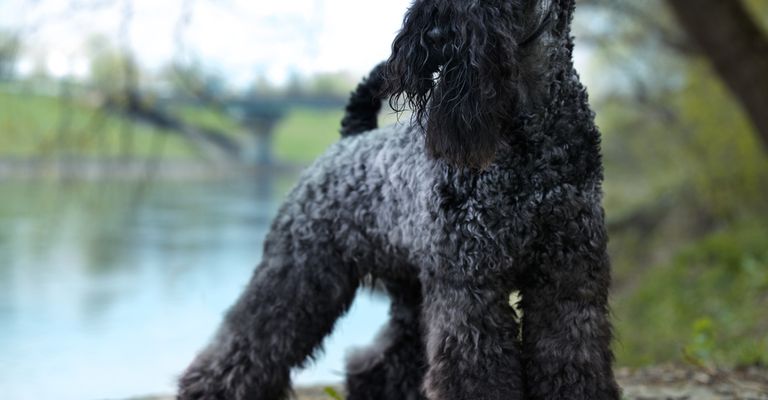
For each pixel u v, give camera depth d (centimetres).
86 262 1248
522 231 270
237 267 1241
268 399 330
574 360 274
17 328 947
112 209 1617
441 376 274
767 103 785
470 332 272
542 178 267
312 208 322
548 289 276
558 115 269
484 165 261
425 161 284
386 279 332
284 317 324
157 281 1169
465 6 263
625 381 447
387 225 302
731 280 1005
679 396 412
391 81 279
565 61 273
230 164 1279
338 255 321
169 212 1606
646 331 962
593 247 272
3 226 1461
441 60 269
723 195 1285
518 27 267
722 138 1255
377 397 361
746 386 430
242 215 1581
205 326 972
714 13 792
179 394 332
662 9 1258
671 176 1424
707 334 556
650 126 1448
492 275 272
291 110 1098
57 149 761
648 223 1420
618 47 1404
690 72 1276
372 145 314
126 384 757
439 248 275
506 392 271
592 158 274
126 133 775
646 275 1226
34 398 703
